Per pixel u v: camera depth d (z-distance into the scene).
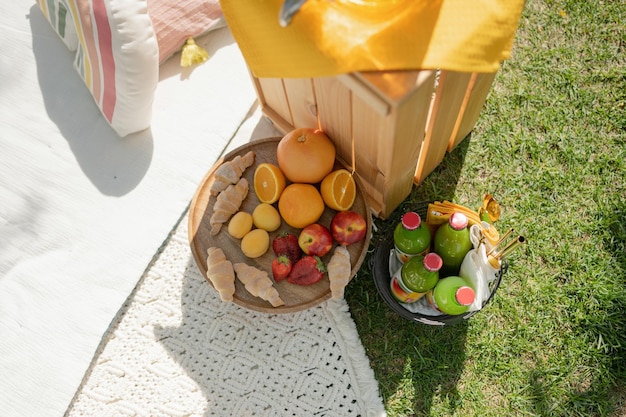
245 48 0.95
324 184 1.14
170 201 1.38
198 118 1.44
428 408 1.23
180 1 1.36
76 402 1.27
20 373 1.28
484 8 0.82
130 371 1.28
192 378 1.26
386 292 1.16
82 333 1.30
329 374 1.23
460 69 0.80
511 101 1.42
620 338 1.24
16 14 1.53
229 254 1.16
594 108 1.40
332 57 0.81
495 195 1.36
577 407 1.21
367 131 1.00
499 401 1.23
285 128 1.37
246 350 1.27
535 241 1.32
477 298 1.06
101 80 1.31
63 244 1.36
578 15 1.46
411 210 1.22
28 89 1.48
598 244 1.31
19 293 1.33
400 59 0.79
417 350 1.25
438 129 1.12
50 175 1.41
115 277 1.33
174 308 1.31
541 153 1.38
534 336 1.26
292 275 1.12
